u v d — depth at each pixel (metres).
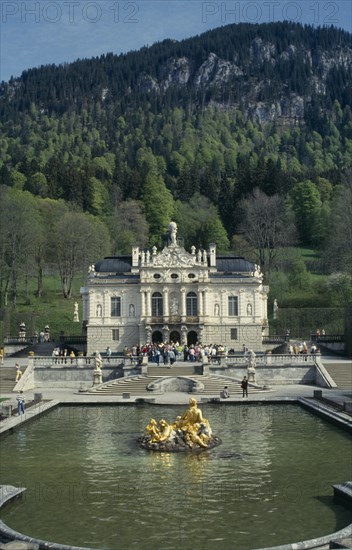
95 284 108.50
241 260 113.38
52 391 80.50
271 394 74.25
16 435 53.41
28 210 154.62
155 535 31.16
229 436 52.47
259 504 35.56
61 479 40.50
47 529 32.12
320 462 44.16
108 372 85.62
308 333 128.50
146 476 40.97
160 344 97.75
